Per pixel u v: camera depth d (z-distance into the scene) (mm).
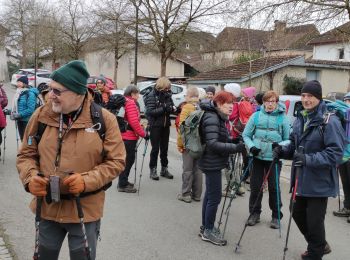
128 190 6984
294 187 4164
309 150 4051
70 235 2779
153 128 7824
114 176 2762
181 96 20109
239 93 7363
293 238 5266
